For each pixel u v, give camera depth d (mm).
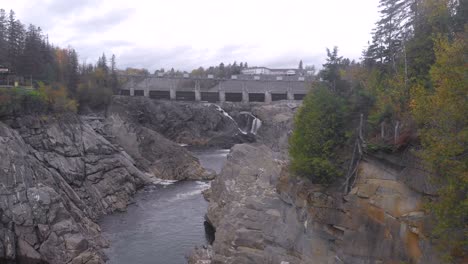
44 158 53031
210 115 109250
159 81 123562
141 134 80188
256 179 43000
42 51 82250
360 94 25844
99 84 96750
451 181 16297
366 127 25203
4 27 79875
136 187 64500
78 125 63156
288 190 31344
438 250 17750
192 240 41906
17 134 48750
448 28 23484
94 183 57188
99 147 62562
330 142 26344
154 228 45875
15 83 63812
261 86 121750
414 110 19109
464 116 16219
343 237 24719
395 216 21781
